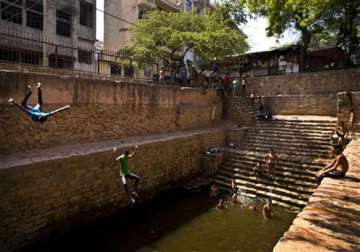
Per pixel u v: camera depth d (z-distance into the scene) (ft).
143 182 36.11
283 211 35.01
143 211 34.96
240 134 54.29
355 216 14.51
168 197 39.96
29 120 28.53
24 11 55.21
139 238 28.17
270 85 68.95
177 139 42.52
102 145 33.99
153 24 65.41
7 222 21.99
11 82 26.78
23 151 27.94
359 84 58.49
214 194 40.40
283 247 11.59
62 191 26.20
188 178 45.19
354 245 11.71
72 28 64.03
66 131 32.32
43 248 24.89
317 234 12.67
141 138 40.93
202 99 56.95
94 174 29.35
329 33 79.82
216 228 30.50
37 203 24.12
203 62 80.43
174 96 49.34
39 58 58.13
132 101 41.11
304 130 50.29
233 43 64.75
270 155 41.93
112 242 27.27
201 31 65.00
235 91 71.61
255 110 63.62
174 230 30.01
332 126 49.34
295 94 65.82
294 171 40.93
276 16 67.62
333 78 61.41
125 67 68.85
